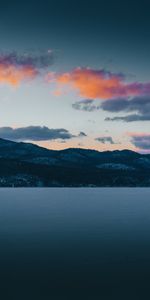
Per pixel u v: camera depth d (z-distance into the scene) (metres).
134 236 72.25
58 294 33.81
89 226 91.31
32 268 44.44
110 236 72.56
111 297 32.91
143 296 33.19
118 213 134.12
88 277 40.03
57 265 46.09
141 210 148.75
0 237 71.56
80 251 55.69
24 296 33.12
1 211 145.50
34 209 158.00
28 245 61.59
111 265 46.00
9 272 42.38
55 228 87.50
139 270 43.12
